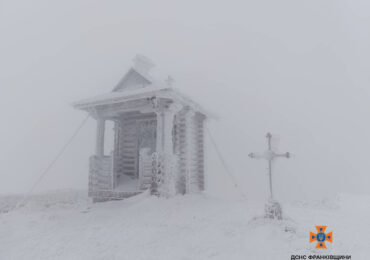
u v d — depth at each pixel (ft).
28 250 14.47
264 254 13.17
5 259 13.19
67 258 13.20
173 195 31.48
